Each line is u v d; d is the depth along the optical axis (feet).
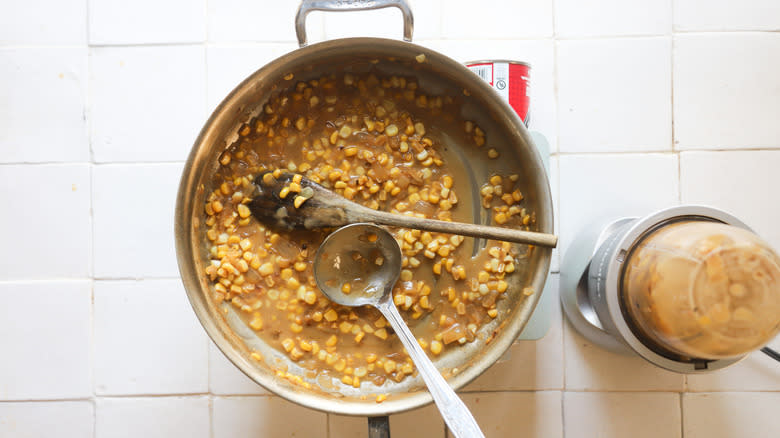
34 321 2.85
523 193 2.49
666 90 2.89
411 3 2.86
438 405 2.12
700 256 2.12
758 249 2.13
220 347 2.26
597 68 2.88
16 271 2.85
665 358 2.37
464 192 2.57
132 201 2.86
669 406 2.86
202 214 2.43
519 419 2.85
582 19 2.88
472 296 2.50
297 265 2.48
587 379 2.87
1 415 2.84
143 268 2.85
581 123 2.88
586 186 2.88
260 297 2.48
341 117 2.55
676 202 2.88
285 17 2.86
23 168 2.86
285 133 2.52
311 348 2.46
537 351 2.87
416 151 2.55
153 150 2.86
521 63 2.53
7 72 2.86
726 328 2.10
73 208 2.86
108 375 2.85
